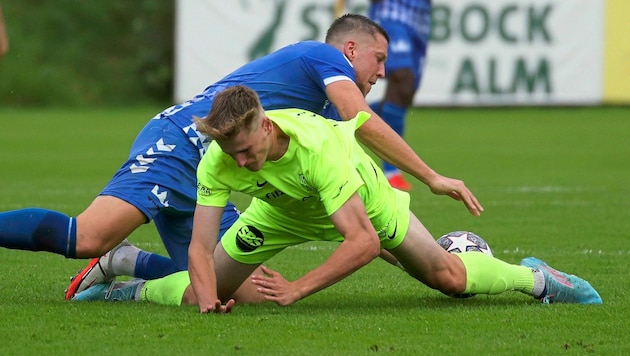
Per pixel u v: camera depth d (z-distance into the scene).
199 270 14.38
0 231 14.91
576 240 23.64
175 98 68.50
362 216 13.78
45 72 81.12
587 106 71.69
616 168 42.41
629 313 14.70
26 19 85.12
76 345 12.41
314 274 13.69
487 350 12.30
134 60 85.06
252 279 13.73
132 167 15.77
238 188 14.35
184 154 15.98
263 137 13.19
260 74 16.66
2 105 79.44
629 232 24.94
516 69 67.94
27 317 14.15
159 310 14.73
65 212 27.89
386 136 15.30
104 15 86.19
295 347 12.38
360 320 14.11
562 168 42.50
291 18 67.56
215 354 12.00
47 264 20.16
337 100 15.78
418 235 14.88
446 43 67.94
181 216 16.27
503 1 67.50
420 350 12.27
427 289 17.58
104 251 15.30
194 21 68.00
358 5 66.25
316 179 13.80
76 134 59.41
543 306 15.34
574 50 67.75
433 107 73.81
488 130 61.19
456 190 15.23
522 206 30.25
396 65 36.59
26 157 47.00
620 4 67.44
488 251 16.45
